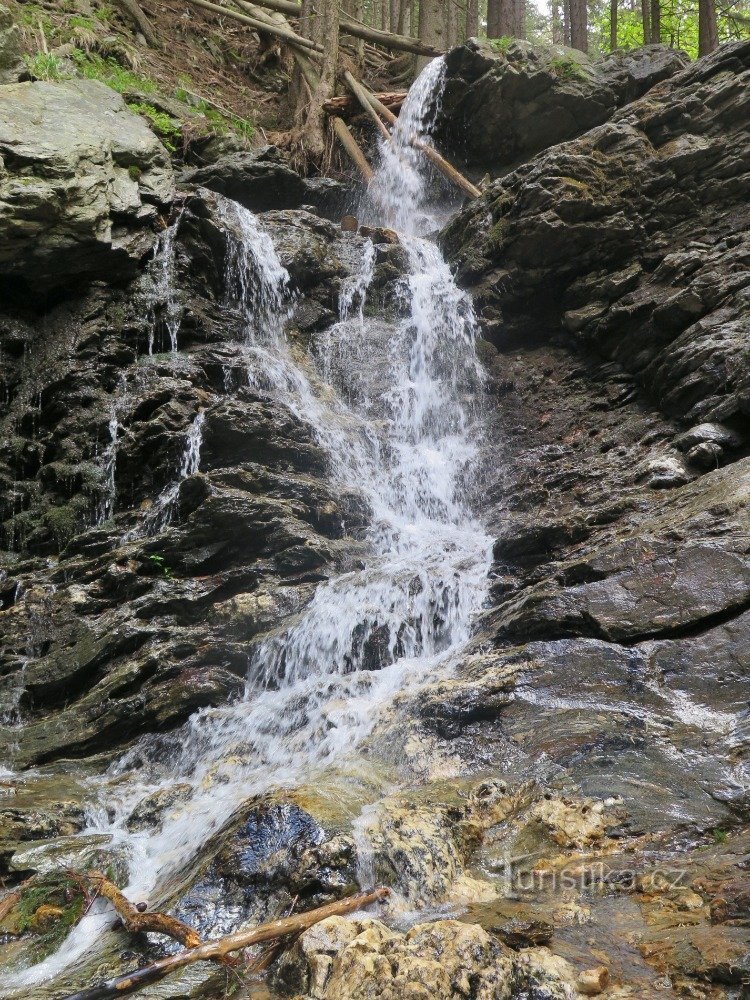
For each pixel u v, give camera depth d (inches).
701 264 375.6
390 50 762.8
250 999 124.3
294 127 618.5
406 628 263.4
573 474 332.2
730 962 113.3
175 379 365.7
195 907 149.3
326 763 205.5
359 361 424.2
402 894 146.9
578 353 410.0
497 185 451.5
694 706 192.4
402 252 461.7
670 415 342.6
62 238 367.9
